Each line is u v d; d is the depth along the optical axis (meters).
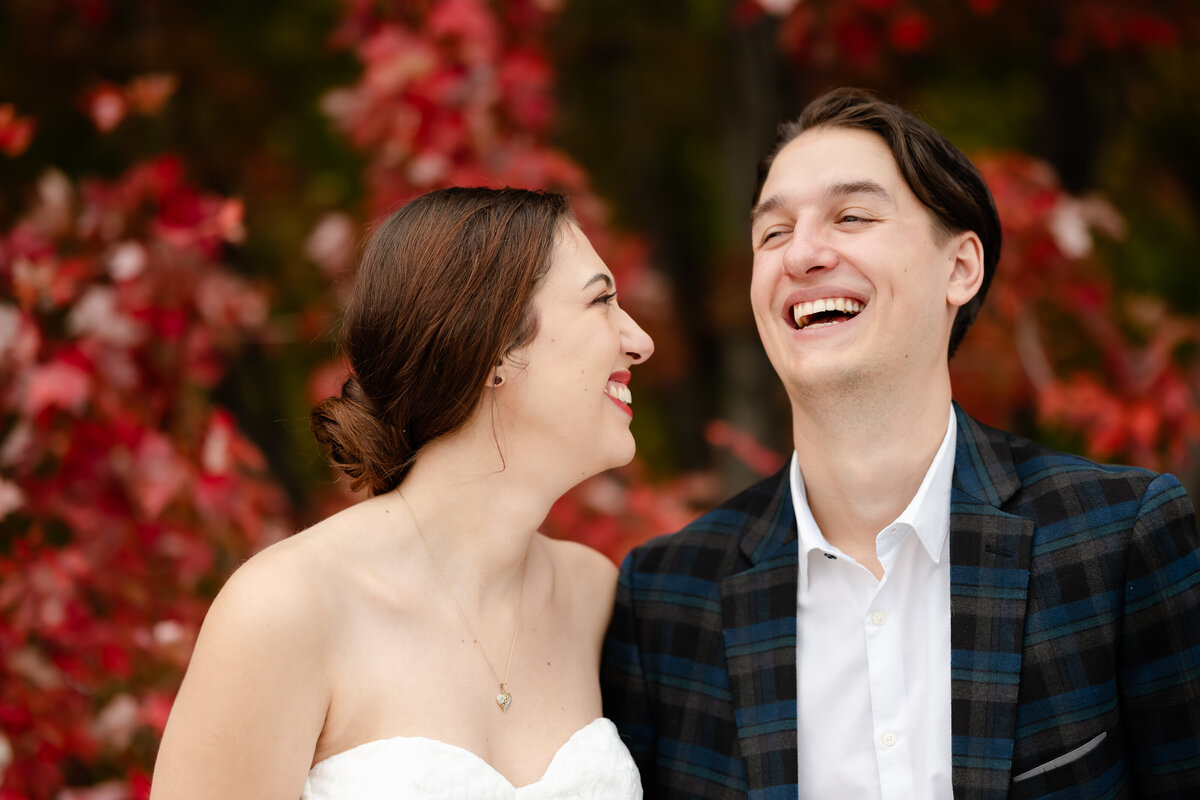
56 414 2.69
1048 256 3.30
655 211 5.71
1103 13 3.85
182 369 2.90
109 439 2.68
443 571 1.78
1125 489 1.77
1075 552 1.73
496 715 1.76
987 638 1.72
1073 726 1.66
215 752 1.56
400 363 1.76
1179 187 4.70
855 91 1.99
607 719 1.92
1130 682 1.71
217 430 2.73
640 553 2.09
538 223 1.79
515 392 1.78
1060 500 1.79
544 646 1.90
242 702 1.55
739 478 4.86
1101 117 4.50
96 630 2.61
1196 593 1.72
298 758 1.59
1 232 2.92
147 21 4.10
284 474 4.58
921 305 1.82
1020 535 1.76
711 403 5.88
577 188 3.39
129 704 2.56
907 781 1.75
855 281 1.80
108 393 2.71
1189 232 4.81
